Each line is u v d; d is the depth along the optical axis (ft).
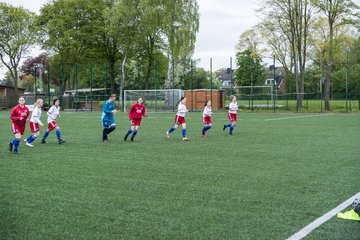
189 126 70.49
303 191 22.30
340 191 22.27
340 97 128.16
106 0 169.48
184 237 15.23
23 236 15.43
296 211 18.48
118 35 157.58
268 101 129.70
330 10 117.91
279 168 29.45
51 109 45.39
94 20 167.63
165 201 20.35
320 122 79.00
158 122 80.79
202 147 41.91
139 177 26.37
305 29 127.95
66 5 163.53
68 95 147.95
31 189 23.12
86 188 23.31
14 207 19.42
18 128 38.37
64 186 23.84
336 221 16.99
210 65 117.29
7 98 166.81
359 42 182.19
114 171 28.58
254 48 184.65
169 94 134.00
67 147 42.45
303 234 15.43
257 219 17.34
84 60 176.76
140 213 18.33
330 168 29.37
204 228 16.22
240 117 96.94
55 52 173.17
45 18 169.17
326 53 162.40
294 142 45.93
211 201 20.30
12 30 166.81
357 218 17.20
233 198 20.85
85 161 33.19
